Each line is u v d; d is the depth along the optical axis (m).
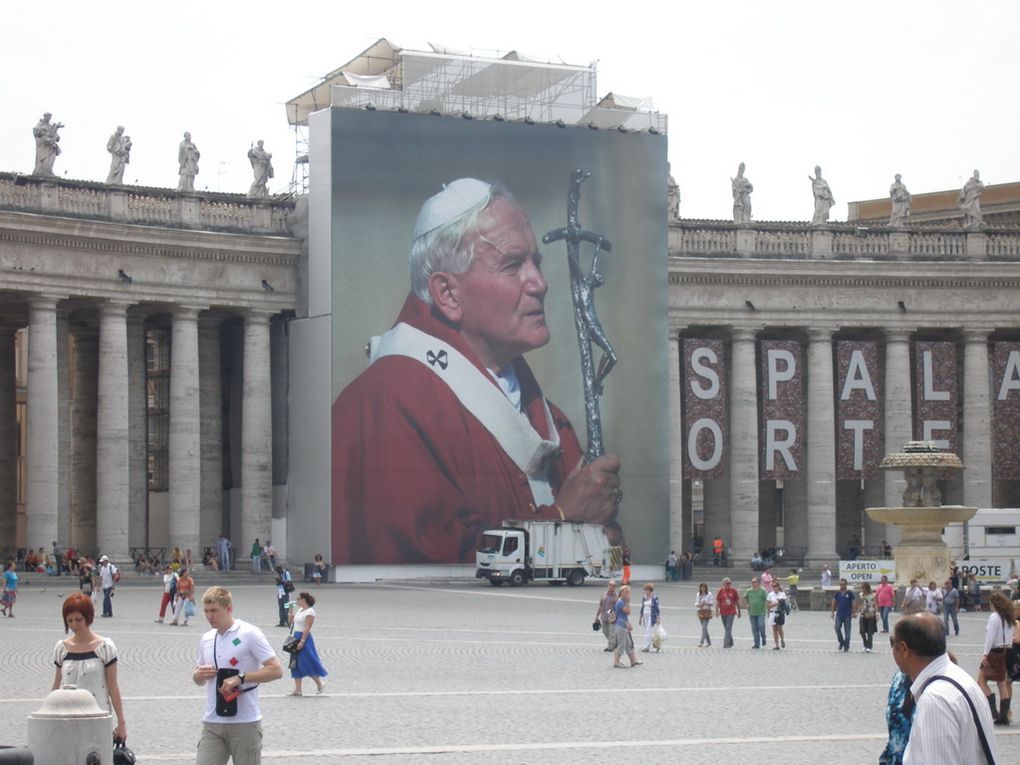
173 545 83.69
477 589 77.94
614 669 39.47
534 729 27.97
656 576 88.50
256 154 88.31
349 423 83.50
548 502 86.19
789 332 97.50
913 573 63.41
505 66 89.88
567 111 90.69
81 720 17.39
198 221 84.75
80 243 80.25
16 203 78.19
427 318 84.88
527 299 86.44
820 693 34.22
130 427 87.69
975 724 13.61
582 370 87.44
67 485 83.44
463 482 84.62
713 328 95.56
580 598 70.12
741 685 35.81
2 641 44.84
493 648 44.84
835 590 65.88
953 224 124.50
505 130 86.88
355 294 83.88
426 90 88.31
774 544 102.19
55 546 78.25
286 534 86.56
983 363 95.88
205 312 88.69
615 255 88.62
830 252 95.00
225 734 18.03
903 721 15.41
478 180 86.19
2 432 85.62
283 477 87.12
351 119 84.25
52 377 79.12
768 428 92.88
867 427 94.69
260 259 86.19
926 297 95.50
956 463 63.66
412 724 28.55
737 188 94.69
